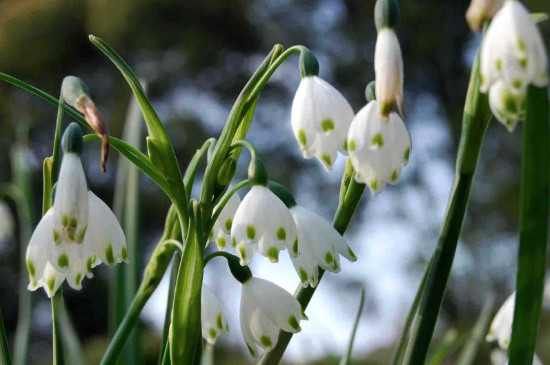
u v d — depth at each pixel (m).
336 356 0.55
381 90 0.35
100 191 3.31
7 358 0.38
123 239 0.36
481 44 0.35
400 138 0.36
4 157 3.52
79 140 0.36
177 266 0.41
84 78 3.72
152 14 3.58
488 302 0.49
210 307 0.40
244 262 0.36
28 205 0.54
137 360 0.47
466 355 0.50
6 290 3.21
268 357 0.39
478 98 0.36
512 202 3.25
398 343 0.40
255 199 0.37
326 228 0.37
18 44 3.64
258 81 0.37
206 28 3.69
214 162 0.37
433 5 3.61
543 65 0.33
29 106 3.64
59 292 0.37
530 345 0.35
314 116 0.37
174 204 0.37
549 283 0.49
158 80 3.69
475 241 3.20
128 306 0.47
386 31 0.35
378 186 0.35
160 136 0.37
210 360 0.47
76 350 0.44
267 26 3.71
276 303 0.38
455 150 3.61
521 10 0.34
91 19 3.60
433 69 3.68
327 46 3.68
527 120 0.34
